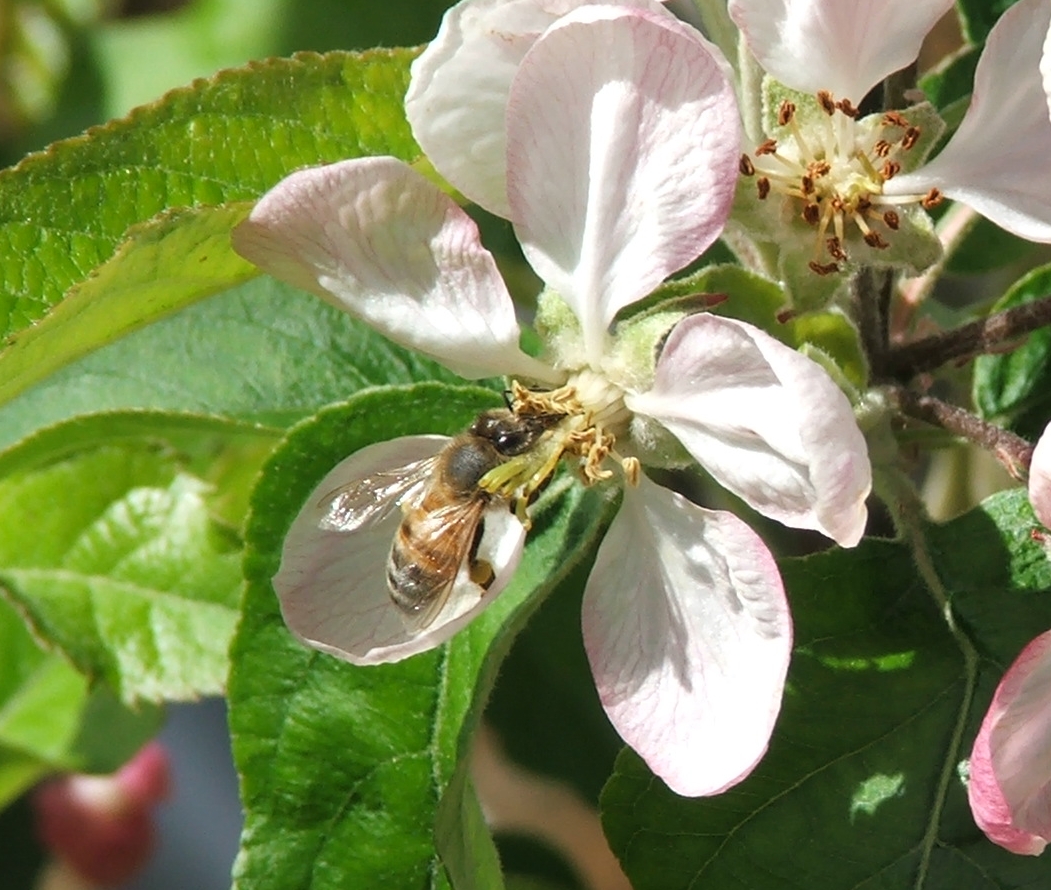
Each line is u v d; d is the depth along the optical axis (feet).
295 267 0.69
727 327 0.66
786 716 0.70
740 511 0.81
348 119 0.73
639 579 0.69
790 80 0.69
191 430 0.80
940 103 0.80
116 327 0.73
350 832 0.71
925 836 0.69
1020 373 0.78
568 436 0.70
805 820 0.70
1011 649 0.70
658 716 0.68
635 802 0.70
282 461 0.72
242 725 0.71
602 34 0.66
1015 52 0.68
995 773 0.65
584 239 0.69
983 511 0.72
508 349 0.70
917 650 0.71
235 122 0.72
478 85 0.69
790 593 0.71
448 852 0.67
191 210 0.69
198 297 0.73
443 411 0.73
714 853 0.70
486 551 0.70
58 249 0.72
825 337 0.71
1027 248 0.82
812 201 0.70
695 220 0.67
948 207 0.81
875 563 0.71
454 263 0.69
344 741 0.71
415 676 0.71
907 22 0.69
